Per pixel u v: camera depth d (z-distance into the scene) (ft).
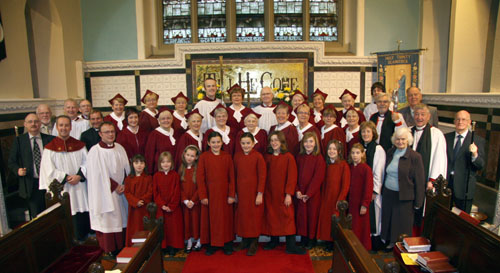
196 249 11.98
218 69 21.45
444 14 21.02
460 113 11.99
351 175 11.44
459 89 18.72
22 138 12.82
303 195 11.65
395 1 21.71
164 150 12.91
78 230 13.07
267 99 14.61
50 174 11.78
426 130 11.66
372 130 11.57
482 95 14.70
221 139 11.42
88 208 12.71
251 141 11.25
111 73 21.98
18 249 7.50
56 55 20.30
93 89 22.20
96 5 22.04
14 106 15.47
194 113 12.78
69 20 21.01
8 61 15.97
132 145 13.26
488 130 14.55
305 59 21.48
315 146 11.59
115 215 11.59
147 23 22.59
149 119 14.60
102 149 11.49
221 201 11.28
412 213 11.00
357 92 21.88
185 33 23.12
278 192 11.50
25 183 12.73
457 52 18.51
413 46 21.98
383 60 20.45
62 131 12.13
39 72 20.25
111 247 11.53
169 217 11.48
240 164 11.45
